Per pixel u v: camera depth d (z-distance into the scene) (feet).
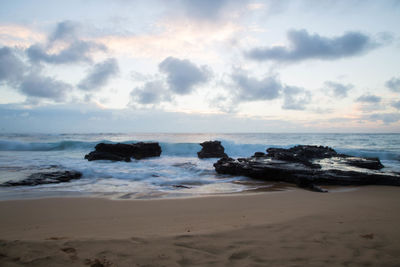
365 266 10.36
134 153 79.05
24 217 20.30
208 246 12.09
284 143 156.15
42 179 38.93
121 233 14.69
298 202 25.61
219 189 35.35
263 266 10.19
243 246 12.17
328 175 39.93
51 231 15.88
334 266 10.32
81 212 21.85
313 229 14.87
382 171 45.70
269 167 43.78
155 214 20.95
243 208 23.03
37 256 10.41
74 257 10.49
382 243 12.69
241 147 108.06
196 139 213.25
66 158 72.84
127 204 24.94
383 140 182.50
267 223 16.29
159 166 59.26
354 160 54.95
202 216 19.98
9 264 9.69
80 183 38.58
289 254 11.35
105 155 69.26
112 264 10.00
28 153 91.71
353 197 28.94
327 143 156.46
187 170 53.57
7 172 43.29
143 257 10.68
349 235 13.84
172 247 11.84
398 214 19.11
